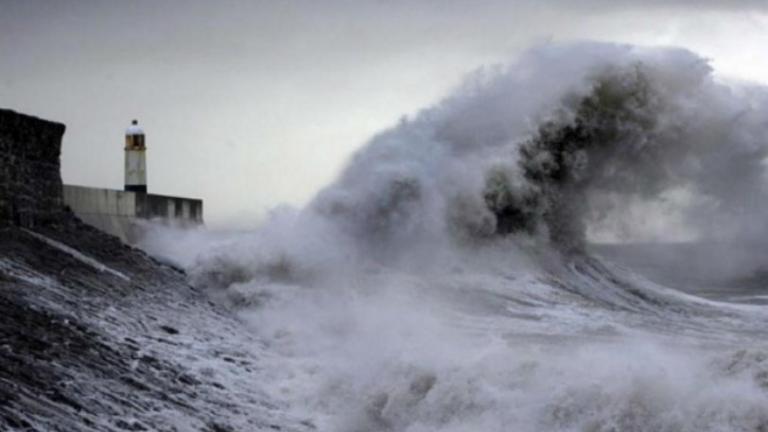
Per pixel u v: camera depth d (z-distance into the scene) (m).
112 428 17.11
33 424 15.86
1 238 28.16
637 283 37.31
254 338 27.66
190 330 26.59
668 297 35.47
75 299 25.42
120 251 32.94
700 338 26.95
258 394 22.17
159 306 28.28
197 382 21.77
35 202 31.31
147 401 19.33
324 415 21.36
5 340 19.91
